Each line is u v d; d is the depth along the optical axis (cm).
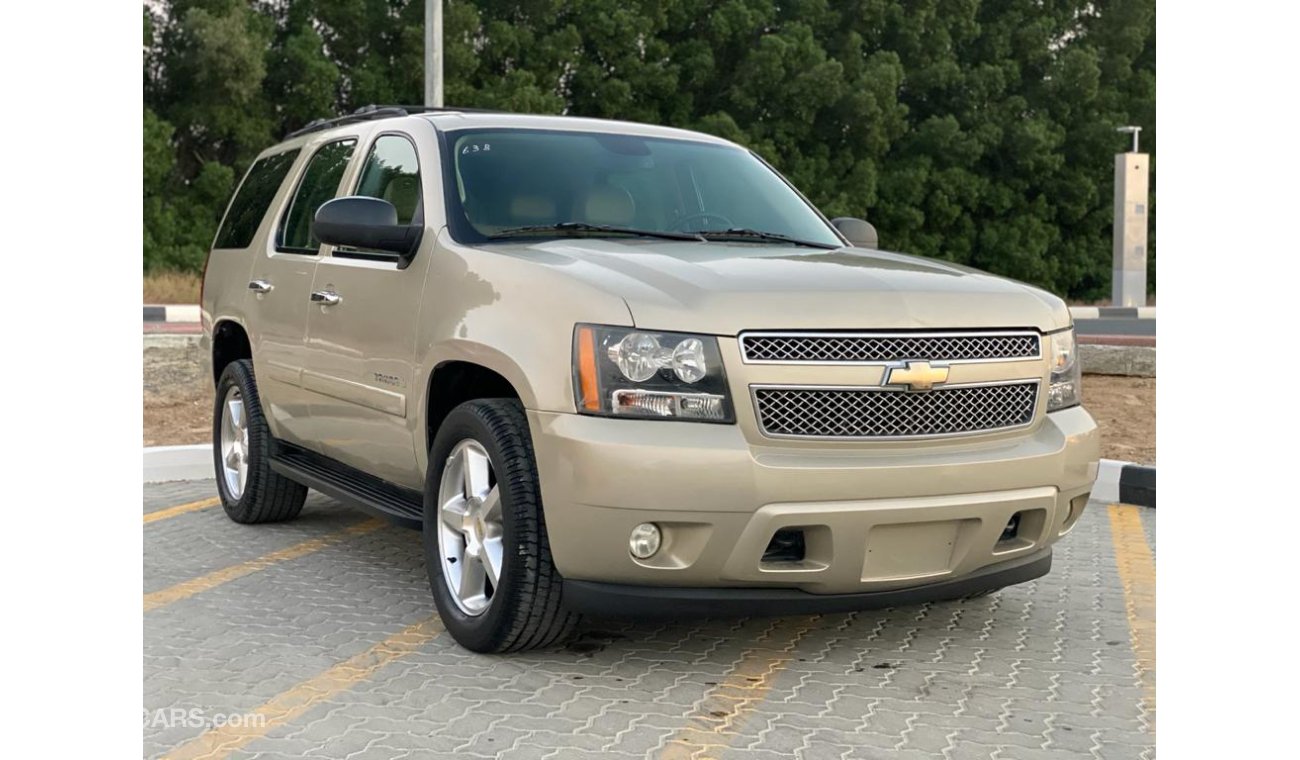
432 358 437
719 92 3647
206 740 338
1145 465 733
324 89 3119
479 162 489
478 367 431
